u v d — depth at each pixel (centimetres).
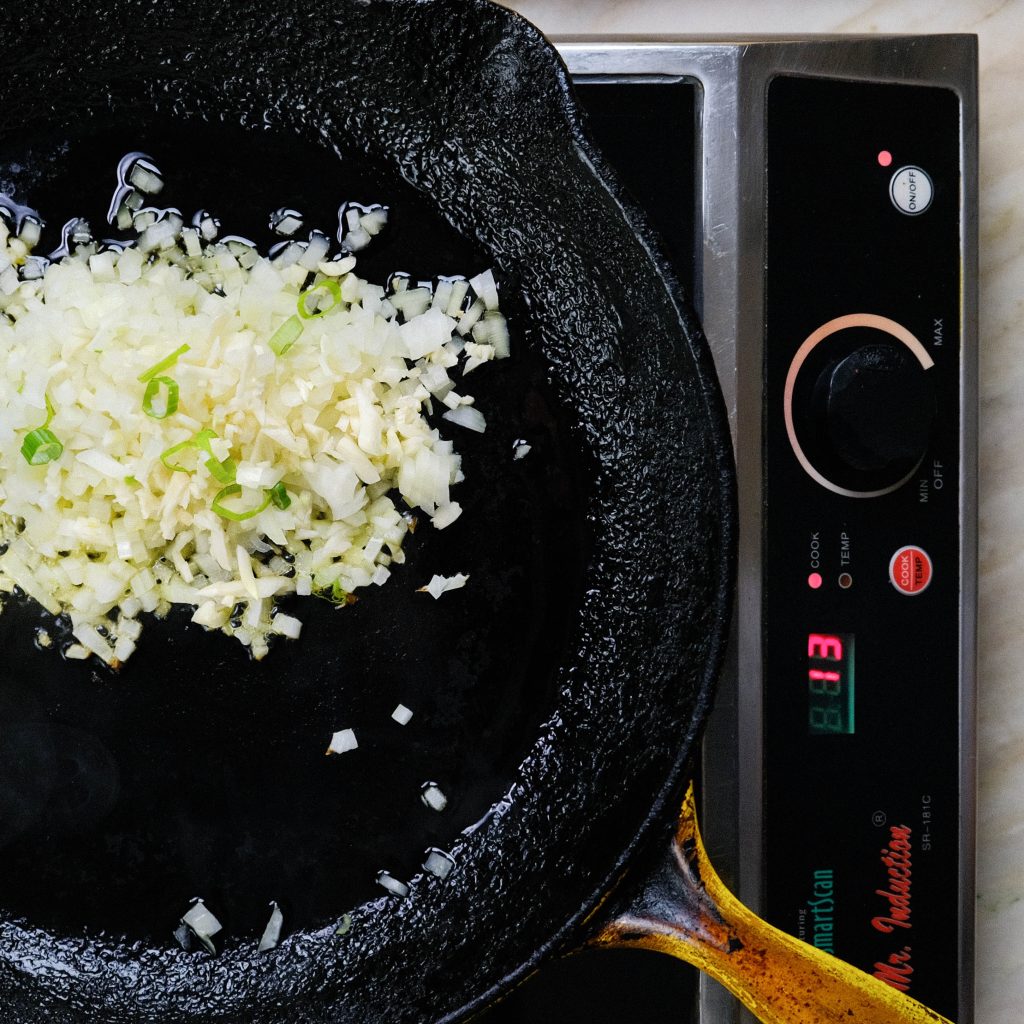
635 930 59
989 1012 71
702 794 62
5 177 62
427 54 60
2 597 63
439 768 64
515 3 69
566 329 62
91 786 63
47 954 63
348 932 63
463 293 63
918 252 63
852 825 63
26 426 61
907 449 61
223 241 63
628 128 62
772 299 62
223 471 61
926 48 63
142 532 62
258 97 62
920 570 64
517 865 63
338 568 63
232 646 64
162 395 61
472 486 63
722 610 59
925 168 63
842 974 58
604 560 63
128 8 60
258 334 62
